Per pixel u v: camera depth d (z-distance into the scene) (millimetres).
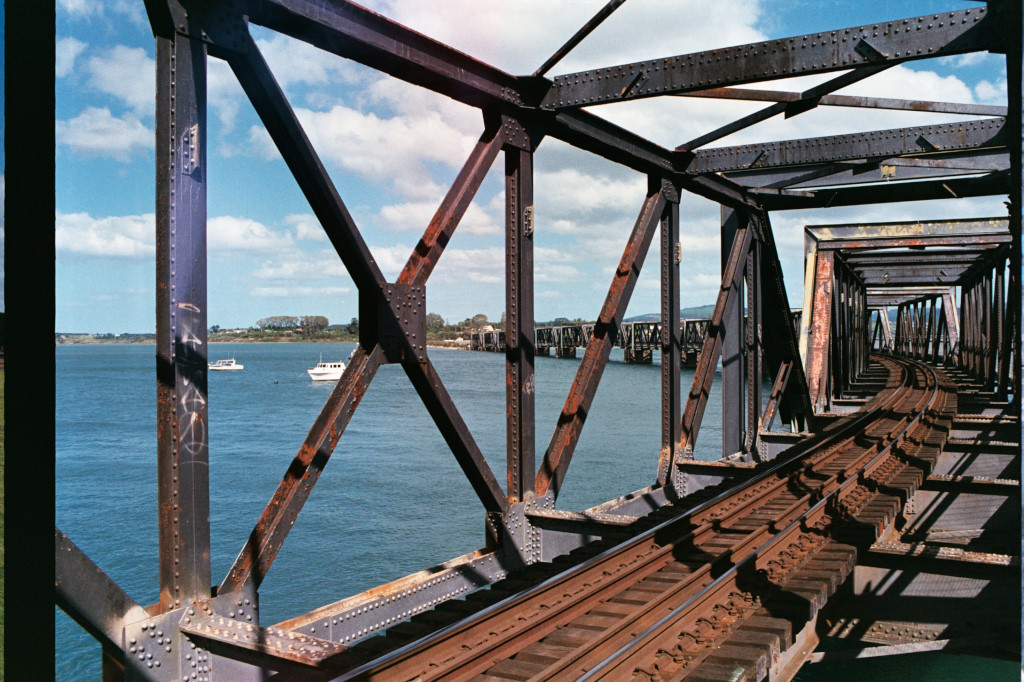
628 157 9359
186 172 4688
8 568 2320
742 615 5242
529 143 7871
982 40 6480
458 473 26562
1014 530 13258
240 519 20875
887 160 11516
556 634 4898
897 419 16625
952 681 9109
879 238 19844
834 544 7066
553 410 44688
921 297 50469
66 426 38156
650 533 6883
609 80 7582
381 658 4141
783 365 16656
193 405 4738
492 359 144625
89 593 4238
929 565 7422
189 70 4688
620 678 4262
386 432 37500
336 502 22234
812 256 20500
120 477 25578
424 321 6594
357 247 5789
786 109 8766
